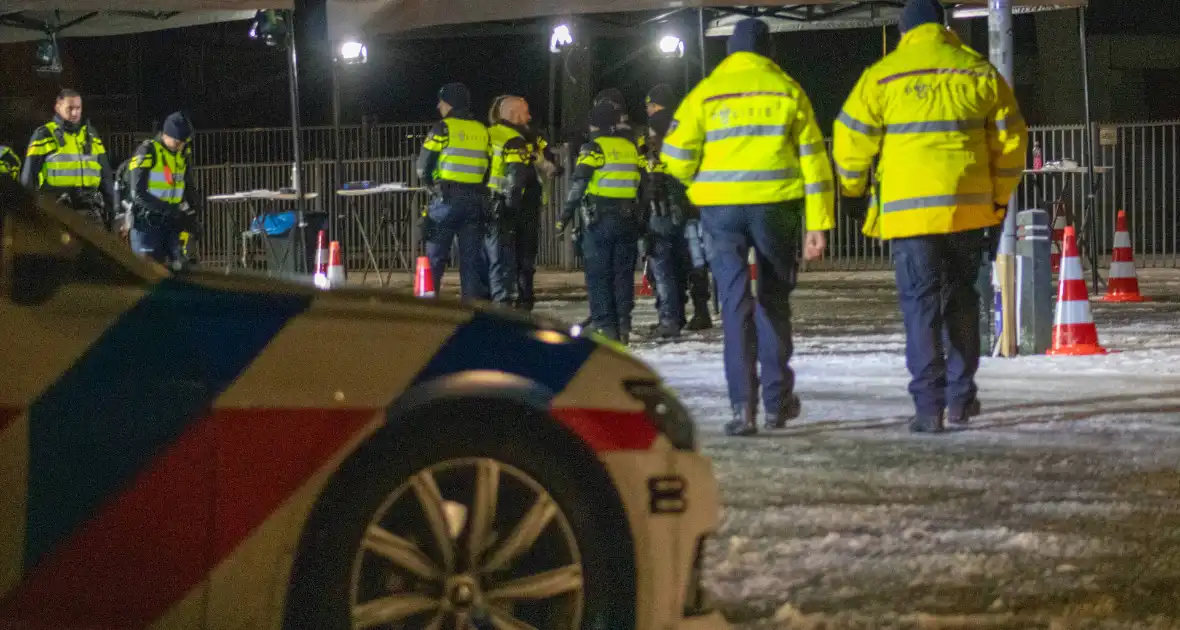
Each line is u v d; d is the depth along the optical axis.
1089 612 10.34
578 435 8.55
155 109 69.81
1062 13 64.81
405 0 29.95
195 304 8.16
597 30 39.47
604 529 8.68
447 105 28.86
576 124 57.62
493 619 8.64
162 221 28.48
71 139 29.28
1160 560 11.74
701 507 8.84
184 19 34.28
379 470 8.29
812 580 11.25
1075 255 25.80
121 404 7.88
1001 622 10.16
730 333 17.64
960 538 12.47
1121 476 14.98
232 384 8.00
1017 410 19.33
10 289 7.91
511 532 8.59
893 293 41.22
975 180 17.36
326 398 8.13
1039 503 13.77
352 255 56.22
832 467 15.58
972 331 18.05
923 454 16.28
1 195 8.01
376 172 55.62
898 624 10.16
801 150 17.42
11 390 7.77
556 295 43.09
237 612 7.97
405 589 8.57
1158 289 41.34
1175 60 64.88
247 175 57.62
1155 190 58.22
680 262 29.92
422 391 8.27
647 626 8.70
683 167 17.64
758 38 17.53
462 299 9.05
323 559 8.20
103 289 8.09
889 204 17.45
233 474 7.96
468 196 28.72
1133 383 21.77
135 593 7.85
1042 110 66.31
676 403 8.90
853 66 68.62
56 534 7.79
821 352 26.59
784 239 17.62
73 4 28.58
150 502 7.87
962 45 17.70
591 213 27.53
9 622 7.73
